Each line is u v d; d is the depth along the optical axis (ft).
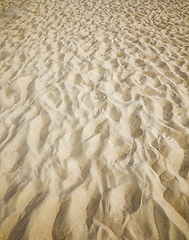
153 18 14.25
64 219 3.66
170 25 13.10
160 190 4.18
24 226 3.45
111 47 10.37
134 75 8.21
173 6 16.42
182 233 3.53
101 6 16.34
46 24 13.00
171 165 4.73
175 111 6.38
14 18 14.06
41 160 4.67
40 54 9.38
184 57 9.48
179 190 4.16
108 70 8.56
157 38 11.37
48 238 3.43
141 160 4.82
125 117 6.13
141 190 4.15
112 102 6.68
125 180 4.37
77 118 5.95
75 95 6.93
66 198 3.94
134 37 11.51
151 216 3.75
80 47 10.28
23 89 7.09
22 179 4.21
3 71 8.09
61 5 16.46
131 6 16.44
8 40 10.78
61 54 9.59
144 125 5.80
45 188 4.09
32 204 3.78
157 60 9.27
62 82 7.55
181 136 5.45
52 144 5.08
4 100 6.45
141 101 6.81
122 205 3.97
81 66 8.74
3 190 4.00
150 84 7.74
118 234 3.53
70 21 13.51
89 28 12.53
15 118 5.75
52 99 6.67
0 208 3.68
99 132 5.59
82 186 4.23
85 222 3.68
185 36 11.53
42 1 17.43
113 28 12.64
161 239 3.48
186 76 8.10
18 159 4.64
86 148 5.05
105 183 4.33
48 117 5.87
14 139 5.06
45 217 3.63
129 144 5.24
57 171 4.47
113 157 4.92
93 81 7.84
